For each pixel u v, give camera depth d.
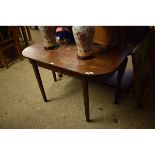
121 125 1.66
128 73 2.09
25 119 1.85
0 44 2.61
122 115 1.75
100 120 1.73
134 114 1.74
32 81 2.39
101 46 1.61
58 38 1.80
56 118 1.81
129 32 1.94
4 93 2.23
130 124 1.65
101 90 2.07
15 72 2.63
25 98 2.12
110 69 1.32
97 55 1.51
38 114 1.89
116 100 1.84
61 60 1.50
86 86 1.45
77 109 1.88
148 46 1.78
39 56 1.60
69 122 1.75
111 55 1.50
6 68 2.75
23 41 3.40
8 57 3.06
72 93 2.08
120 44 1.65
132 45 1.91
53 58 1.54
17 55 3.04
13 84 2.38
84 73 1.31
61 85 2.23
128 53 1.52
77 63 1.44
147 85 1.90
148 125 1.62
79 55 1.48
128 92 1.95
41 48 1.73
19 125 1.79
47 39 1.64
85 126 1.69
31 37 3.66
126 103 1.87
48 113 1.88
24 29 3.11
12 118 1.88
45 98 1.99
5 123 1.83
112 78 2.04
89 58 1.47
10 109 2.00
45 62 1.50
